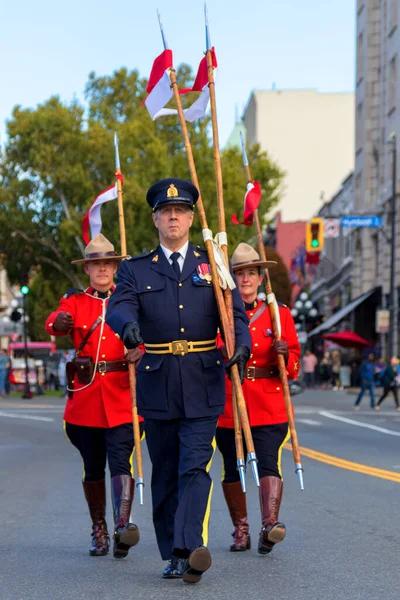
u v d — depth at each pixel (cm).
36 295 8356
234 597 631
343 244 6450
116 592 650
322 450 1744
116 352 814
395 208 4616
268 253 4722
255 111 9638
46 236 4922
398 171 4756
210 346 693
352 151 9581
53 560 766
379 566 731
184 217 693
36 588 666
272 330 838
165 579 689
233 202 4378
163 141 4631
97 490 810
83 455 827
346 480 1280
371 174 5403
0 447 1834
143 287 689
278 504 788
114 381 809
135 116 4906
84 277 5034
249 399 813
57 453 1711
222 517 980
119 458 793
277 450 811
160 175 4366
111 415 798
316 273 7512
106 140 4500
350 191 6141
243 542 800
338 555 775
